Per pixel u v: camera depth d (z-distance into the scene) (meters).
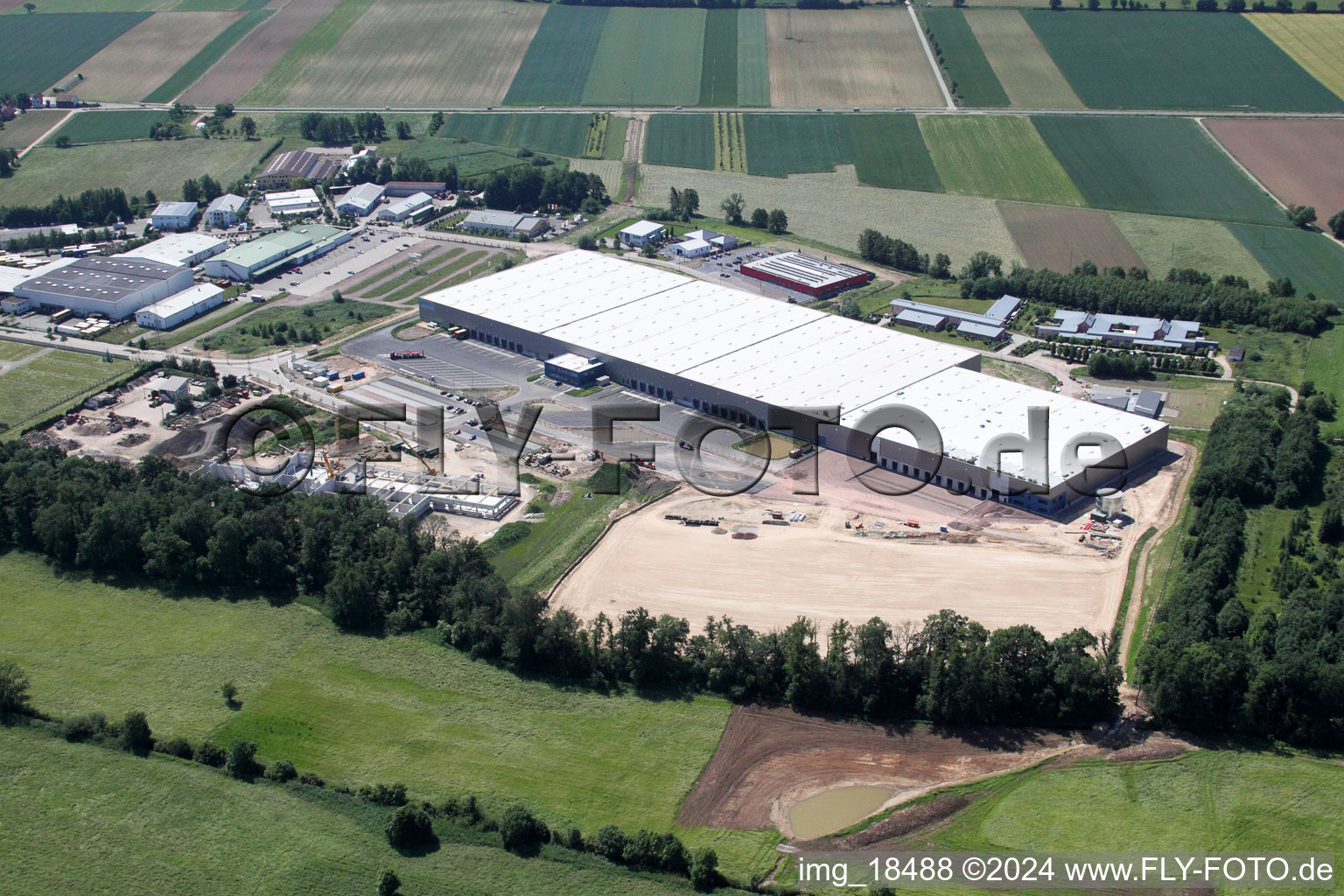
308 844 161.38
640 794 169.62
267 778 173.38
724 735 180.38
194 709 189.38
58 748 180.38
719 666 189.62
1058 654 183.00
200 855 160.00
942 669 180.38
